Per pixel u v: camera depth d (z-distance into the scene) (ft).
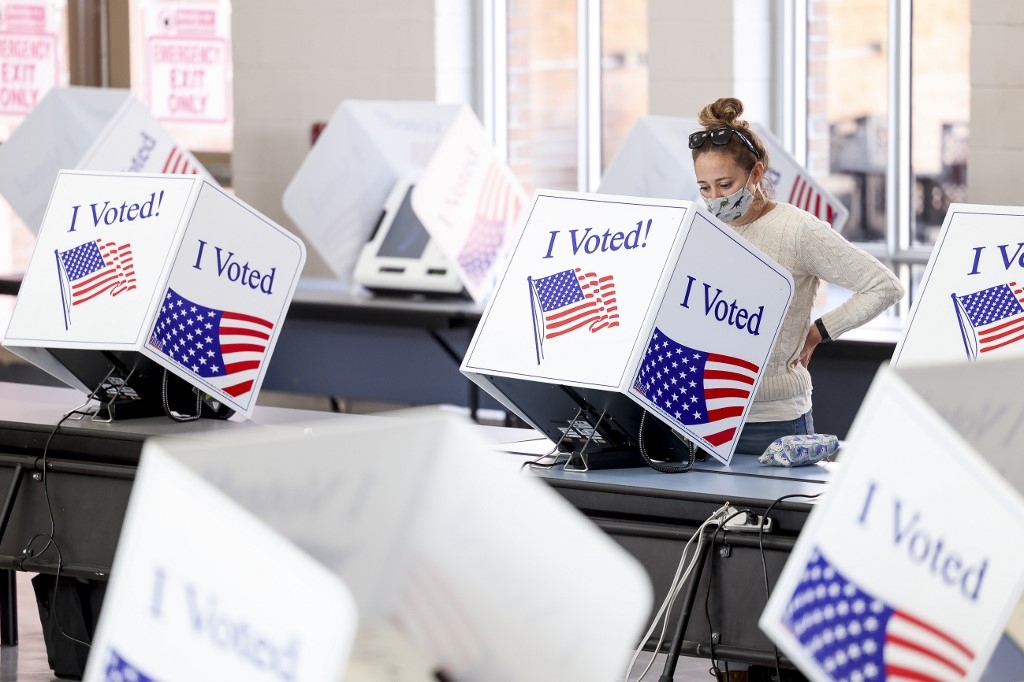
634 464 24.84
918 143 47.32
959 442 11.69
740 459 25.40
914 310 24.94
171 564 9.78
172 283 26.43
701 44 46.93
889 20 46.96
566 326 23.59
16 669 30.53
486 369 23.97
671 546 22.58
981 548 11.98
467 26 53.06
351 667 10.85
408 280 44.70
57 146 47.39
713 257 23.34
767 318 24.12
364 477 10.65
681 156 40.65
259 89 54.29
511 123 54.29
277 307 28.12
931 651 11.99
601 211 24.03
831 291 48.57
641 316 22.88
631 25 51.93
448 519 10.84
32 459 26.96
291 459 10.30
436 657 11.21
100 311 26.61
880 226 48.29
